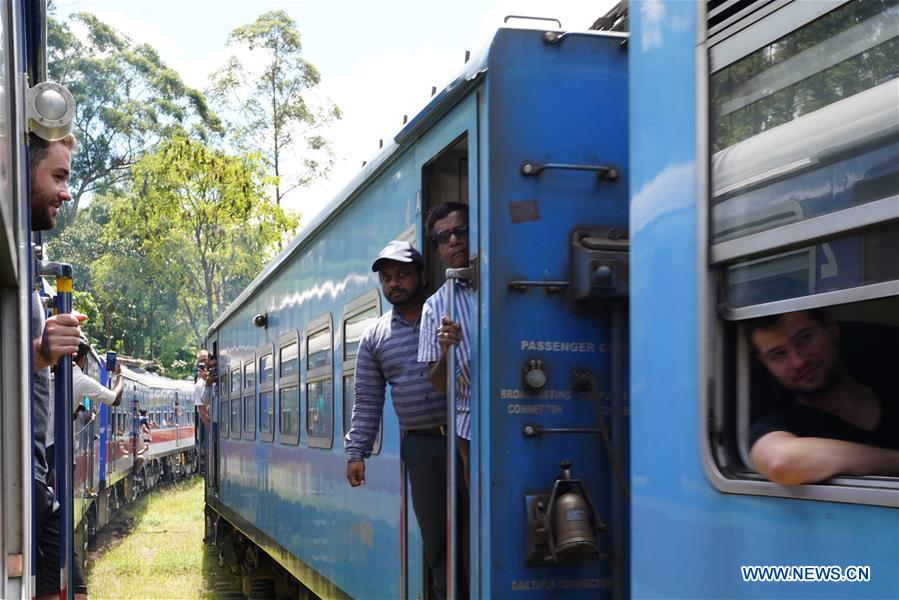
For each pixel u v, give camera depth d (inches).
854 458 84.6
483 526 152.5
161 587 508.1
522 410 153.6
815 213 88.2
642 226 113.0
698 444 100.4
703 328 101.0
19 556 91.4
